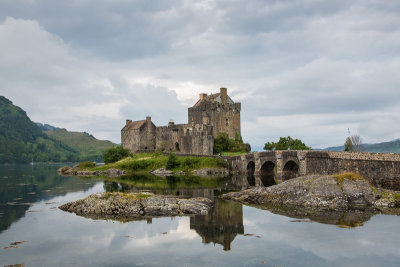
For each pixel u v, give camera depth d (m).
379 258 28.58
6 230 38.28
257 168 98.94
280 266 27.25
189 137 140.62
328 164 73.06
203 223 40.34
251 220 41.34
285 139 127.12
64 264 28.33
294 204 49.84
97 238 35.12
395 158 58.25
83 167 144.50
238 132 155.50
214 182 86.44
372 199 48.62
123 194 49.50
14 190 73.69
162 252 30.78
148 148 159.75
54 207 51.88
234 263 27.97
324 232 35.66
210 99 149.62
